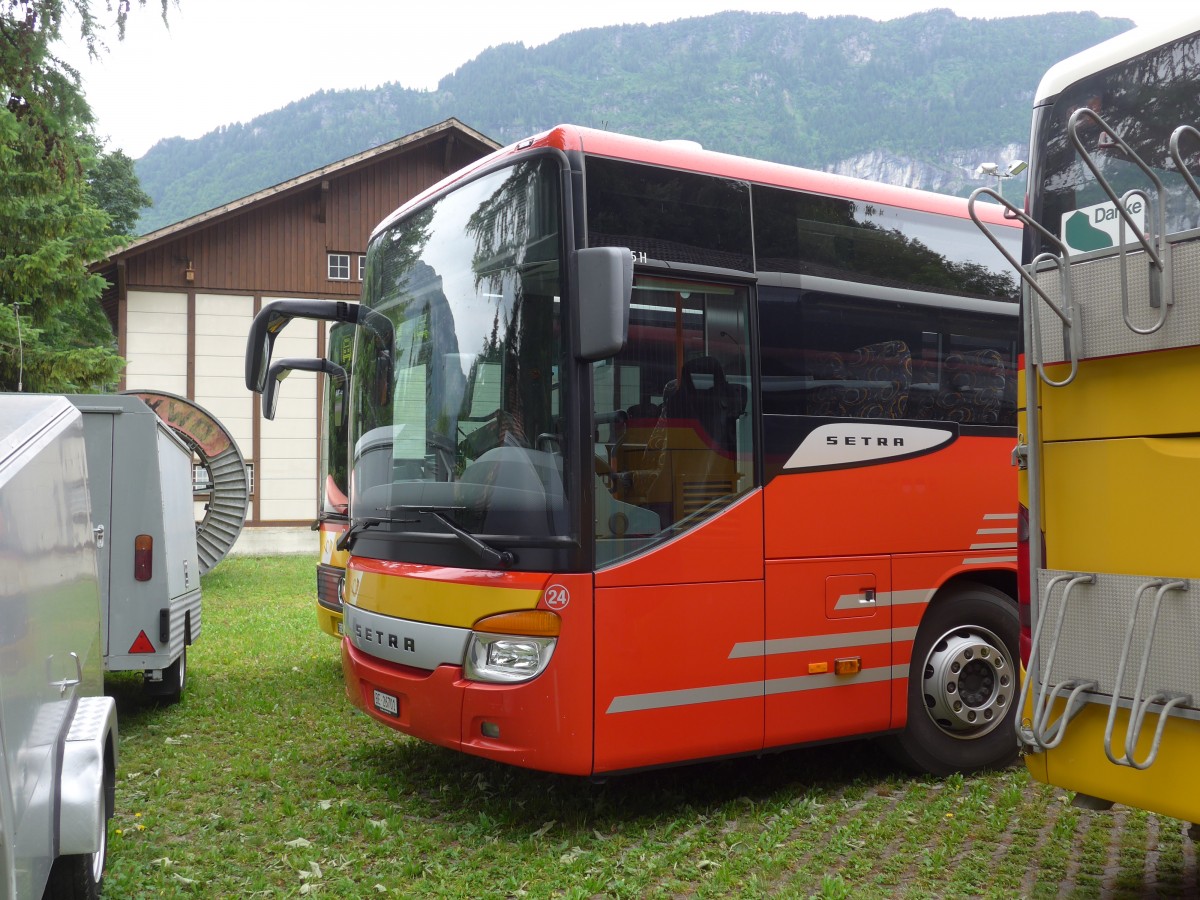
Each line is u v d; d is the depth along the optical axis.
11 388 18.00
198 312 23.36
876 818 5.27
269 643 11.15
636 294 5.06
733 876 4.50
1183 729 3.34
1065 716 3.56
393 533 5.58
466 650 5.01
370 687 5.79
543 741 4.76
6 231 17.44
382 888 4.40
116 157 39.25
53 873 3.59
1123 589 3.48
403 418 5.71
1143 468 3.47
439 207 5.79
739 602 5.20
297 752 6.60
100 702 3.84
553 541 4.79
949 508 5.93
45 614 3.27
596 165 5.01
